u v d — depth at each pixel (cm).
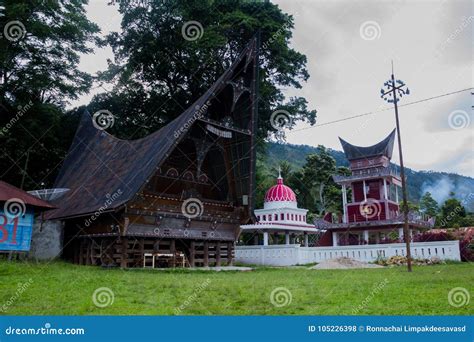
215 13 3753
